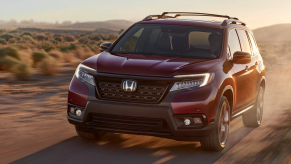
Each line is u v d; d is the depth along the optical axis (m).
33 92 10.32
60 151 4.98
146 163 4.59
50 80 13.20
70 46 32.34
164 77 4.65
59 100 9.31
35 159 4.59
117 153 4.98
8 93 9.94
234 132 6.77
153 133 4.68
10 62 15.25
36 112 7.75
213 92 4.82
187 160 4.82
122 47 6.07
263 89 7.60
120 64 4.94
